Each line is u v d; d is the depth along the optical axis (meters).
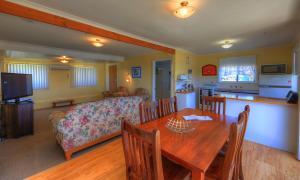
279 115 2.71
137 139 1.09
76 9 2.31
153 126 1.73
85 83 8.03
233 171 1.36
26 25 2.88
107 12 2.41
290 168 2.14
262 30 3.21
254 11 2.33
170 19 2.67
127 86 7.33
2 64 5.48
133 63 6.96
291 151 2.61
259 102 2.89
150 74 6.28
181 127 1.69
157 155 0.96
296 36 3.56
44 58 6.25
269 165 2.21
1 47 3.99
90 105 2.62
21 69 5.95
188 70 5.83
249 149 2.70
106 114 2.88
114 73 8.20
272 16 2.51
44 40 4.04
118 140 3.06
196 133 1.54
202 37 3.77
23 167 2.18
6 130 3.20
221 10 2.30
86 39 3.95
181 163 1.10
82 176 2.00
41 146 2.84
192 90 5.73
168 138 1.42
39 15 2.17
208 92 5.60
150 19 2.68
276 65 4.17
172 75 5.23
